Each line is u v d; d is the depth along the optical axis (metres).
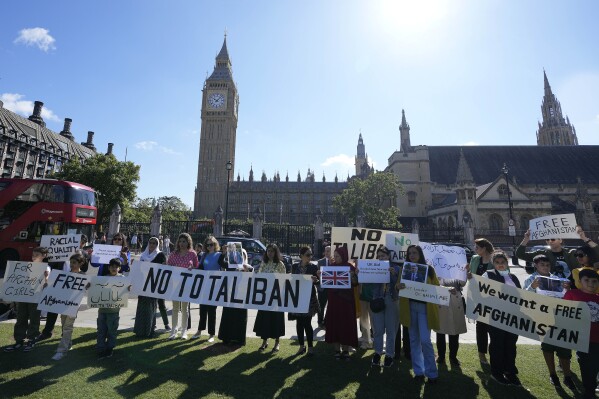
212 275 7.19
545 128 105.81
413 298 5.72
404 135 78.69
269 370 5.83
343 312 6.48
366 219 50.91
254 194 134.62
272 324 6.91
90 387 4.91
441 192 69.56
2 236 15.83
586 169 71.06
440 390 5.20
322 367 6.07
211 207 110.94
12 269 6.52
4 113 64.94
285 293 6.81
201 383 5.17
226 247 8.19
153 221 30.61
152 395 4.73
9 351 6.29
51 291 6.29
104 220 45.97
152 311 7.74
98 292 6.30
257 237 31.50
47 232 16.36
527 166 72.38
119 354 6.33
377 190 53.84
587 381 4.95
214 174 113.12
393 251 7.40
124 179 43.94
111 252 8.57
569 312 5.25
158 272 7.32
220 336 7.18
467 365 6.36
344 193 57.09
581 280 5.33
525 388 5.33
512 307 5.61
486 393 5.14
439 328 5.89
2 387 4.82
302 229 33.38
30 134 67.81
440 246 7.10
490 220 54.03
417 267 5.90
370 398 4.86
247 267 7.95
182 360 6.14
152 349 6.71
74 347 6.63
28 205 16.42
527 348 7.50
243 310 7.28
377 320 6.31
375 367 6.14
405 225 64.50
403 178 70.06
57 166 72.69
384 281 6.30
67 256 8.32
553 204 60.91
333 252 8.02
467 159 74.38
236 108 127.44
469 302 5.88
